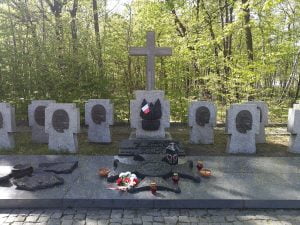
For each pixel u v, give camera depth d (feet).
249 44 28.27
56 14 29.89
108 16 29.58
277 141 21.04
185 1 31.27
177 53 25.80
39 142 20.51
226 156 17.21
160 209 11.80
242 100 25.96
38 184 12.80
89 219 11.05
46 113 18.28
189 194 12.23
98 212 11.57
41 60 25.23
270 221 10.89
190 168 14.78
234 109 17.92
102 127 20.48
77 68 25.29
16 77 25.49
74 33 26.78
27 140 21.26
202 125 20.03
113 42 26.07
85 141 21.08
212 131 20.07
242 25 27.61
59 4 30.55
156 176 13.41
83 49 25.53
